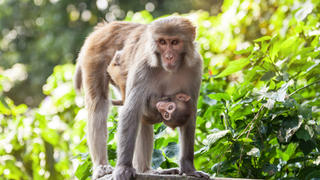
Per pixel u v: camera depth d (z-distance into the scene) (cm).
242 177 705
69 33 2238
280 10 1077
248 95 720
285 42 772
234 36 1148
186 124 638
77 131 984
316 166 672
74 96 1078
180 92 650
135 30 720
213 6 2188
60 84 1163
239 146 690
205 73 912
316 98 781
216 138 655
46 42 2216
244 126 728
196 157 700
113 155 804
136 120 621
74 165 889
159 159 750
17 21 2366
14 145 970
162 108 634
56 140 973
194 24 651
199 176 595
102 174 696
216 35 1105
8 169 955
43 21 2292
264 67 750
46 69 2205
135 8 2414
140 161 718
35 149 966
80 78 833
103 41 759
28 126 981
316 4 894
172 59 615
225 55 1102
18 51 2372
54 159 967
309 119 678
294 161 695
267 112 704
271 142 741
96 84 759
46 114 1038
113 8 2422
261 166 700
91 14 2370
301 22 866
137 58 642
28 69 2227
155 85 642
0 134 1015
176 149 768
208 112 825
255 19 1173
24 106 1061
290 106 665
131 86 628
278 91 661
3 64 2289
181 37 617
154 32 621
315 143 672
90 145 747
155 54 623
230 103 754
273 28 1087
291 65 752
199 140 847
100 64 759
